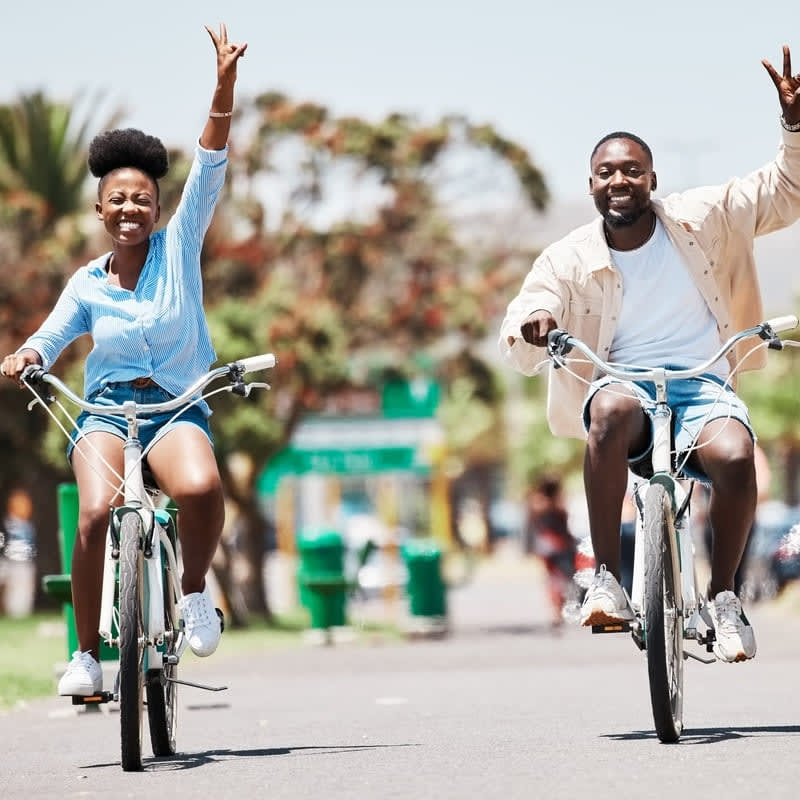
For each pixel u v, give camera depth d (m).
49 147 40.69
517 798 7.27
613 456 9.20
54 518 39.59
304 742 10.30
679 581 9.05
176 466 9.08
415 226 35.25
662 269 9.59
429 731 10.73
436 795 7.46
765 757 8.33
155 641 8.93
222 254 34.69
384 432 37.31
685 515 9.14
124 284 9.45
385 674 18.55
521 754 8.98
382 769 8.55
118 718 13.48
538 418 103.12
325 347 33.31
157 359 9.31
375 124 34.56
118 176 9.41
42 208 38.03
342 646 26.52
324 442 37.50
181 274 9.41
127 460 8.95
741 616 9.36
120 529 8.79
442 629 29.84
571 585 30.52
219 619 9.21
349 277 35.41
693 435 9.26
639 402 9.31
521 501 109.12
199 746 10.32
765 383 72.31
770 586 37.50
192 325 9.38
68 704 14.98
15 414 37.81
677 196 9.77
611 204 9.52
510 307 9.74
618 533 9.28
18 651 22.72
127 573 8.65
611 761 8.43
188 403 9.20
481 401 37.53
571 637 27.84
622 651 22.22
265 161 34.69
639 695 13.49
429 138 34.38
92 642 9.25
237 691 16.20
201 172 9.51
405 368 36.50
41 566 39.50
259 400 32.88
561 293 9.66
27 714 14.08
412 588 30.00
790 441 72.75
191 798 7.65
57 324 9.38
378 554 45.97
